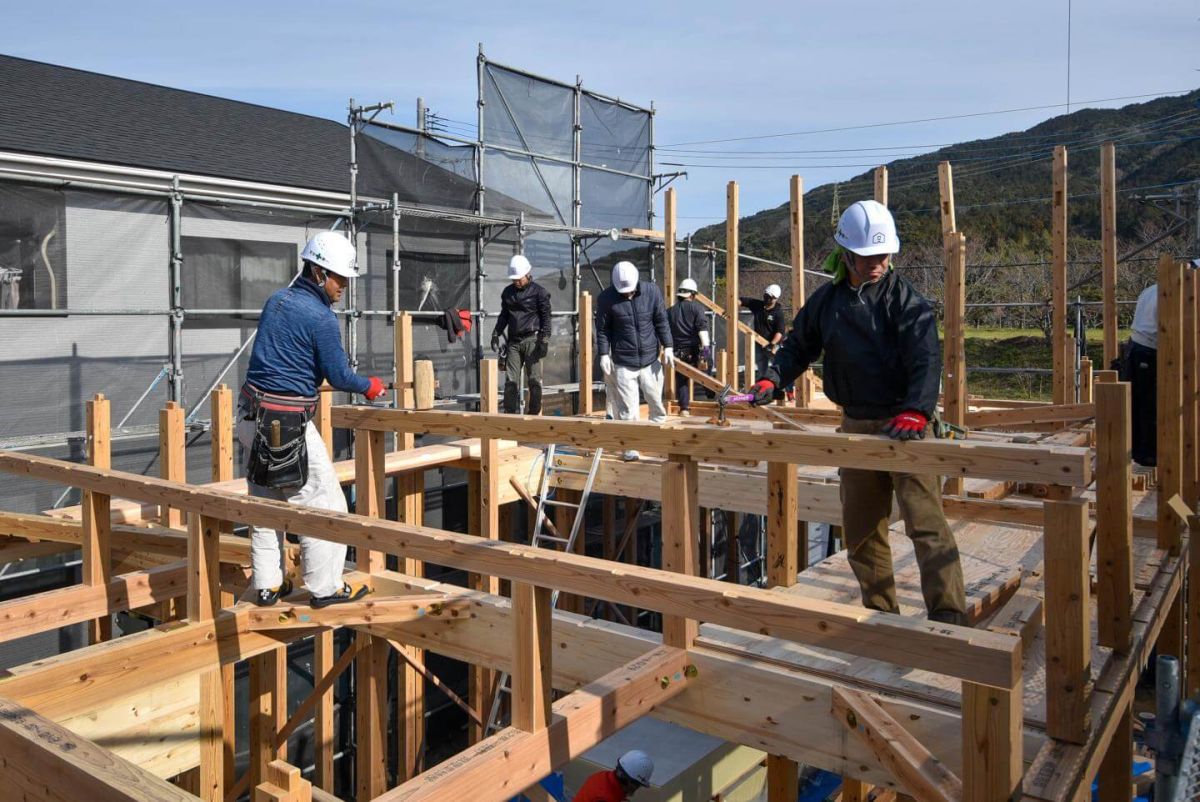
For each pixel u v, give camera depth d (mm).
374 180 11305
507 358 10367
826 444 3447
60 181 8594
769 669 3641
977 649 2330
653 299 8633
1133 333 6742
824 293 3859
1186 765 3156
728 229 9195
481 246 12383
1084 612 3031
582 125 13938
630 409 8695
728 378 9227
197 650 4297
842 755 3469
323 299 4387
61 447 8781
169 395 9469
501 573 3031
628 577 2814
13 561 6527
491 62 12297
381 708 6012
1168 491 5160
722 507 7480
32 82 12000
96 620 6348
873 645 2467
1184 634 5863
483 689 7852
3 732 2596
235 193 10977
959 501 5750
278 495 4438
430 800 2572
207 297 10094
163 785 2234
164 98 13492
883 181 6035
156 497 4332
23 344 8555
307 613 4539
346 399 11211
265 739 6016
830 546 14258
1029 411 6711
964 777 2416
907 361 3475
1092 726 3148
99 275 9078
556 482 8680
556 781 6883
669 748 7742
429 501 11469
